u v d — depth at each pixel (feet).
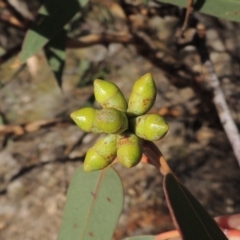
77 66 1.74
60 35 0.93
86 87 1.72
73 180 0.63
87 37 1.16
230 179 1.58
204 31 0.97
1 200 1.69
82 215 0.63
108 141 0.49
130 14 1.25
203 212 0.49
